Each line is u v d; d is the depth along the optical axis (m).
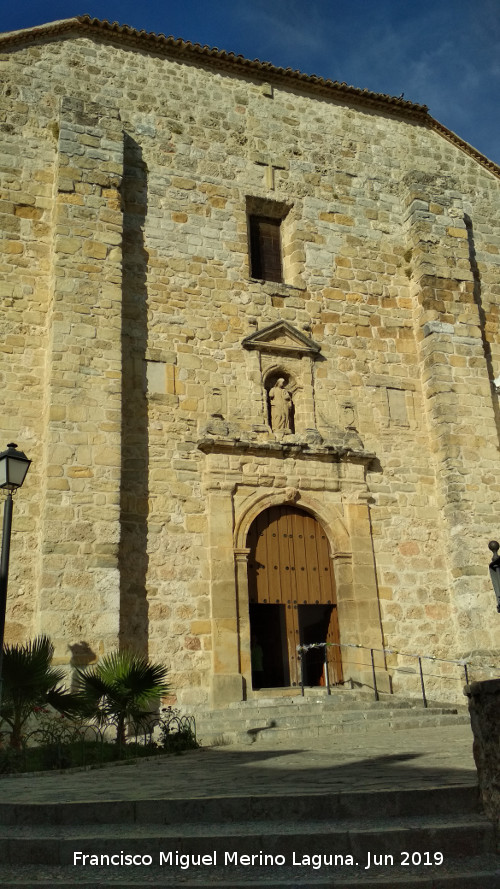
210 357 18.34
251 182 20.30
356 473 18.70
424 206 21.36
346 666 17.28
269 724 13.59
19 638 14.60
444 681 17.75
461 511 18.61
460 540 18.38
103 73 19.39
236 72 21.14
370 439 19.33
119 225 17.56
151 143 19.42
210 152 20.05
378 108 22.67
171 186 19.30
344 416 19.22
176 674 15.70
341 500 18.42
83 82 19.05
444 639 18.16
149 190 19.03
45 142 18.02
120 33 19.72
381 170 22.05
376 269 20.94
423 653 17.88
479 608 17.88
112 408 16.17
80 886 5.16
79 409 15.88
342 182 21.42
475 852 5.71
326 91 22.02
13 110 17.95
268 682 20.62
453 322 20.41
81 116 18.03
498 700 6.10
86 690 11.45
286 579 17.70
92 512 15.28
